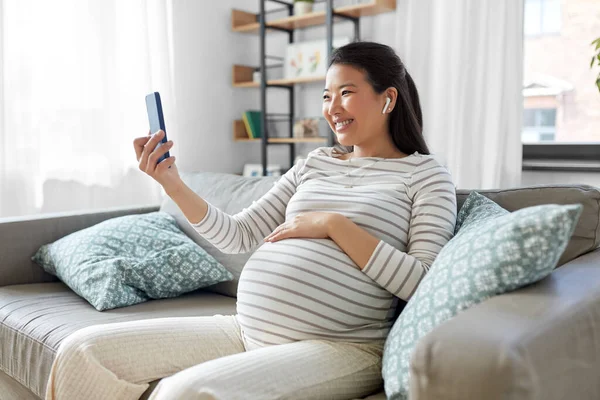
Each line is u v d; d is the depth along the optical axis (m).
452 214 1.26
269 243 1.28
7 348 1.53
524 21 2.55
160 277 1.68
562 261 1.26
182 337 1.23
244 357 1.01
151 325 1.23
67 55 2.58
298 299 1.15
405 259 1.15
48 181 2.58
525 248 0.87
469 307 0.91
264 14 3.13
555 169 2.53
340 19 3.10
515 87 2.50
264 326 1.18
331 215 1.21
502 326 0.76
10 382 1.57
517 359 0.70
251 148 3.60
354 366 1.07
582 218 1.29
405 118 1.41
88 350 1.13
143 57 2.79
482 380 0.70
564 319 0.81
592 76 2.51
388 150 1.43
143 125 2.83
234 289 1.77
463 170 2.61
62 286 1.84
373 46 1.39
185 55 3.21
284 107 3.50
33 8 2.47
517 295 0.89
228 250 1.43
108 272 1.64
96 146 2.69
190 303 1.69
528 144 2.67
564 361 0.79
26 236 1.87
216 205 1.93
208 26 3.31
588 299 0.90
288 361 1.01
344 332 1.16
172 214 2.02
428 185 1.29
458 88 2.60
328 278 1.15
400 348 0.96
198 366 0.98
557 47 2.59
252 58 3.58
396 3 2.85
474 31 2.57
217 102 3.38
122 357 1.15
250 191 1.88
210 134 3.36
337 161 1.43
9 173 2.45
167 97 2.94
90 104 2.65
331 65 1.41
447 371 0.72
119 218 1.91
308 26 3.32
